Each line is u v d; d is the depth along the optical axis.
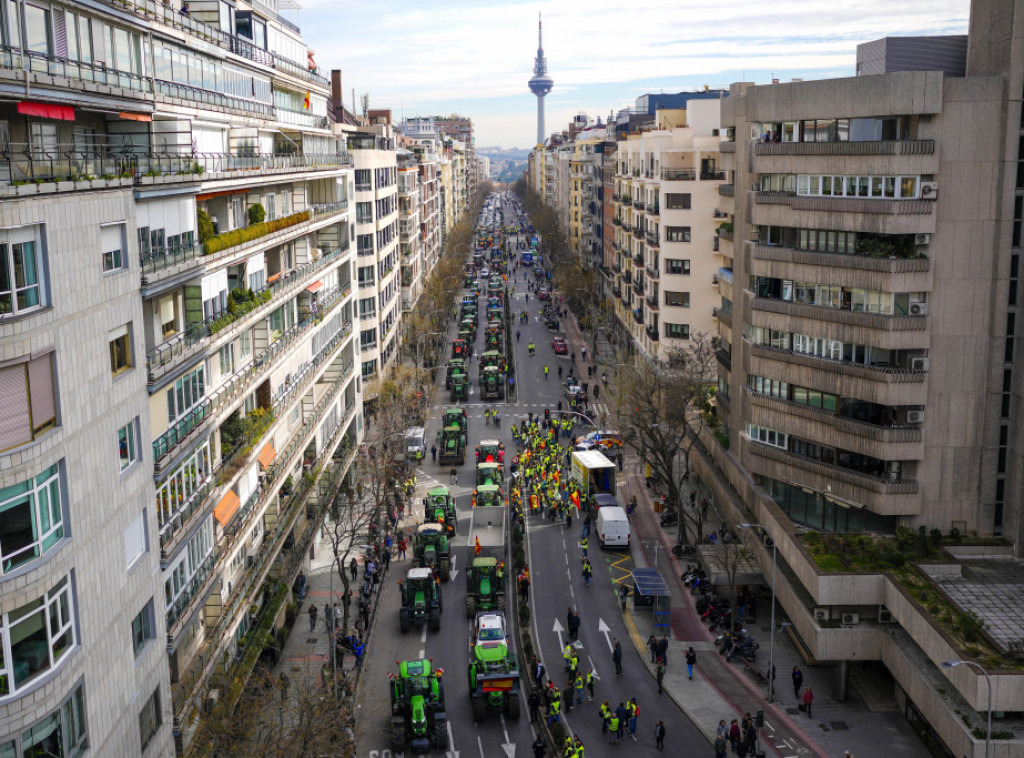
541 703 46.78
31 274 23.91
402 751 43.03
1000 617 41.16
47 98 26.44
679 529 66.19
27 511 23.52
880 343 49.53
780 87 55.09
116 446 28.33
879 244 50.31
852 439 51.44
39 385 24.11
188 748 33.91
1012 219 47.75
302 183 63.28
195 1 47.78
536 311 168.00
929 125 48.03
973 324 48.88
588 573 61.28
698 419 77.75
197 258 37.34
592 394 110.75
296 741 36.06
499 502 68.75
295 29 67.06
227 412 41.97
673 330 93.62
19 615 23.22
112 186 28.36
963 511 50.31
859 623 45.81
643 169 107.56
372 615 56.97
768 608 58.16
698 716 45.84
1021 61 46.59
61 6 28.45
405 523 71.75
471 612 56.25
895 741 43.12
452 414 93.00
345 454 72.50
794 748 42.53
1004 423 49.34
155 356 32.62
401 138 155.88
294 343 56.91
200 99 43.38
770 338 57.34
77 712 25.48
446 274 161.50
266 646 46.09
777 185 56.75
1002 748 34.94
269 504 51.88
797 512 55.84
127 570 29.06
